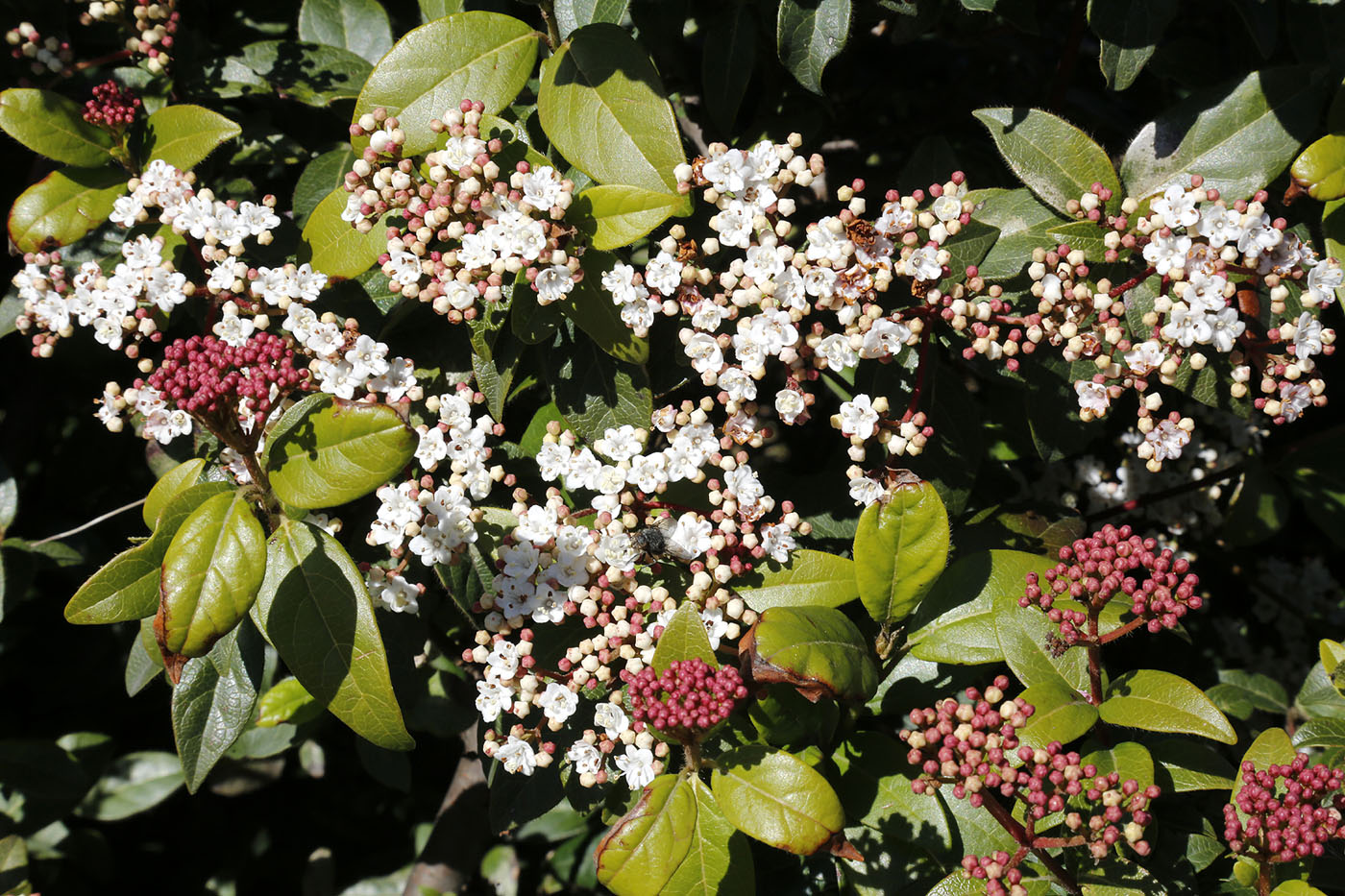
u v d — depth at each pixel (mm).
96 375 3740
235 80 3252
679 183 2400
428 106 2529
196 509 2242
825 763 2658
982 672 2908
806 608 2518
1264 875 2373
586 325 2502
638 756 2385
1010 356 2674
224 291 2588
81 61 3510
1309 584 4047
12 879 3465
